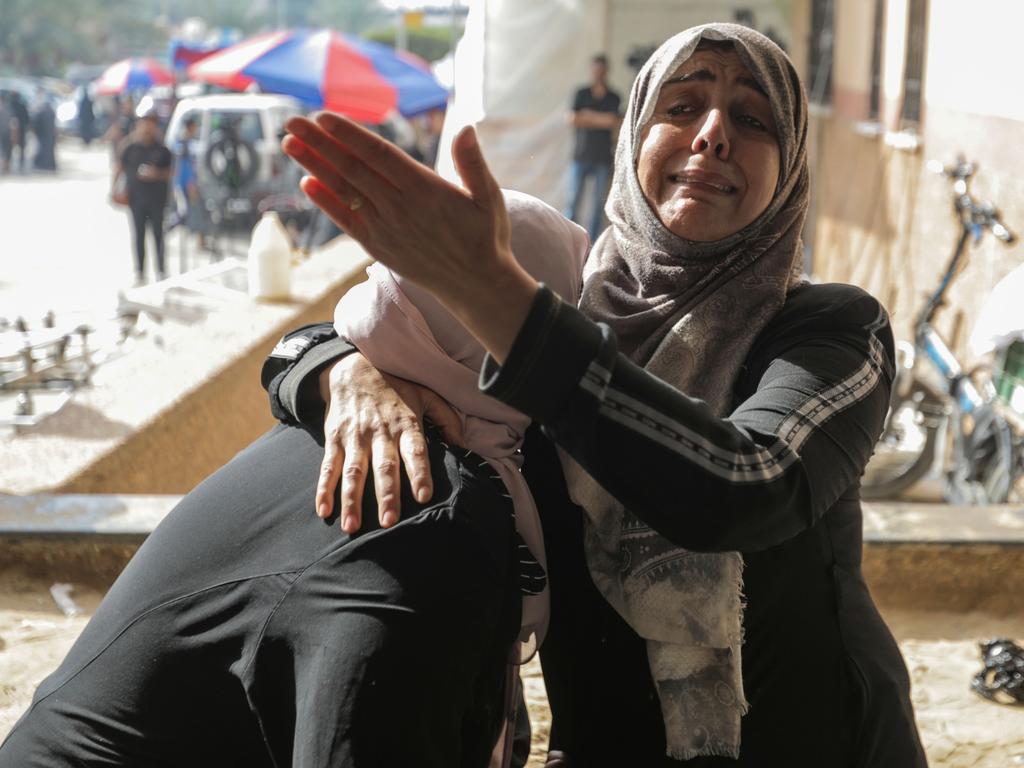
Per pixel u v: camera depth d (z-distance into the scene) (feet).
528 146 38.17
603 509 5.57
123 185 44.91
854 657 5.65
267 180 51.39
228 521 5.18
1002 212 21.47
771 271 5.77
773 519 4.84
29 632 10.80
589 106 37.37
